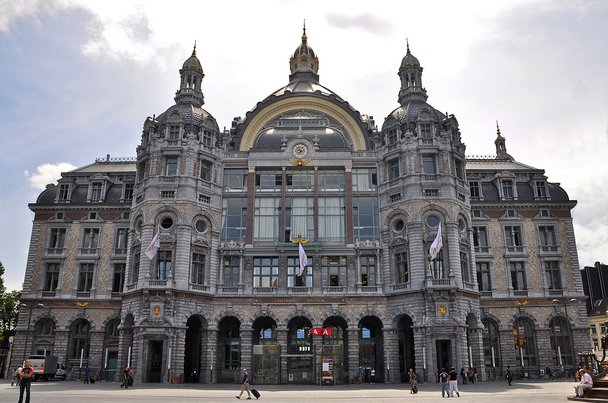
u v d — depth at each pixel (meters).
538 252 72.50
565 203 73.94
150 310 58.75
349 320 62.84
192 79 72.38
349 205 67.00
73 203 73.31
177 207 63.06
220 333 64.75
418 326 59.22
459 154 67.25
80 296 70.12
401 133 67.12
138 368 57.25
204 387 52.75
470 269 64.19
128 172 76.94
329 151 69.12
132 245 64.44
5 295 85.94
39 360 62.12
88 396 38.56
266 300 63.53
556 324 70.75
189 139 65.62
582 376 35.53
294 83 84.50
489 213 74.00
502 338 69.38
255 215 67.31
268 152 69.06
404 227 63.88
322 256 65.50
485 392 44.16
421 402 34.47
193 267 62.94
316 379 59.66
